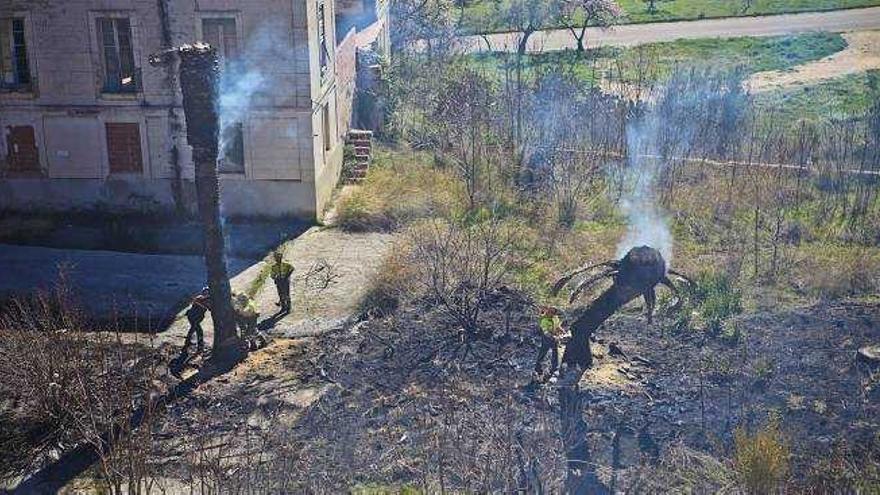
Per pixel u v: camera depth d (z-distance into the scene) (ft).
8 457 53.06
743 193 88.43
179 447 52.95
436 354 60.85
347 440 52.85
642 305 66.64
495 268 72.28
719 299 66.90
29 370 55.93
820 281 70.59
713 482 47.50
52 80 86.74
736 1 194.80
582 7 168.04
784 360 58.54
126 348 64.23
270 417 55.72
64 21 85.25
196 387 59.52
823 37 162.40
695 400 54.75
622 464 49.52
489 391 56.24
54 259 80.59
